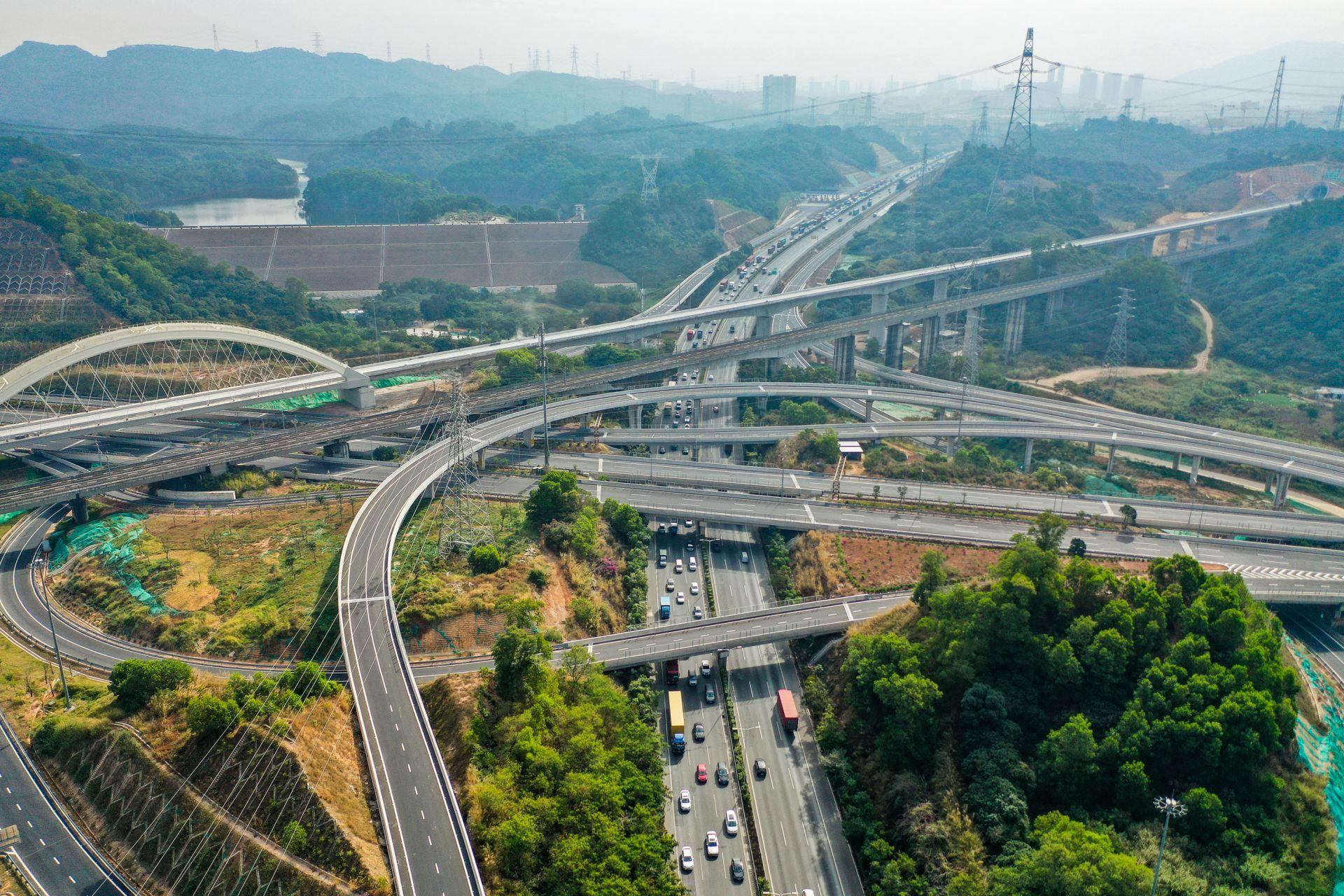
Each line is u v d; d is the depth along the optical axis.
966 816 159.25
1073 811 162.00
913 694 174.25
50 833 150.75
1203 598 183.75
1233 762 161.88
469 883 133.62
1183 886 142.50
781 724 198.25
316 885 133.88
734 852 167.12
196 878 139.50
